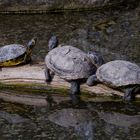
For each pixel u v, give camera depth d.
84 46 13.92
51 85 9.97
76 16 17.11
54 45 10.70
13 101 9.82
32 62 10.42
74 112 9.26
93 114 9.13
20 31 15.35
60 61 9.77
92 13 17.45
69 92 9.88
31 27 15.82
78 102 9.65
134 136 8.15
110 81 9.23
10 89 10.20
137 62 12.40
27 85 10.11
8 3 17.33
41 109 9.46
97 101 9.62
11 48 10.28
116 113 9.12
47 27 15.84
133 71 9.30
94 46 13.91
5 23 16.36
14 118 9.06
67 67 9.65
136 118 8.90
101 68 9.55
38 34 15.02
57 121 8.88
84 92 9.73
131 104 9.37
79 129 8.52
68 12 17.61
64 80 9.88
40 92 10.05
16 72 10.13
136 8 17.98
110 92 9.55
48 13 17.55
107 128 8.52
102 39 14.56
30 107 9.58
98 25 16.00
